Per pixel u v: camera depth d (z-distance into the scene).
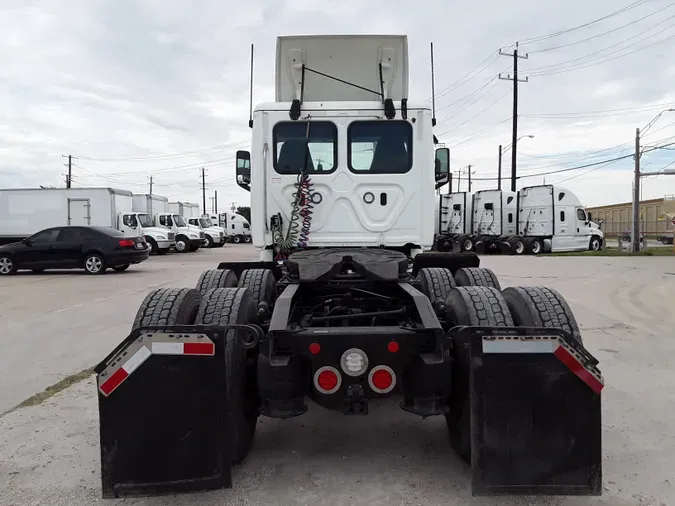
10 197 23.91
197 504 3.05
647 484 3.23
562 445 2.76
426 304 3.41
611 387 5.14
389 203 5.43
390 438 4.03
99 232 17.47
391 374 3.12
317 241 5.42
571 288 13.04
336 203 5.42
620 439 3.91
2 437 4.03
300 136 5.45
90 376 5.64
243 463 3.59
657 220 53.44
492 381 2.76
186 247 31.22
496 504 3.01
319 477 3.37
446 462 3.58
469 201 33.19
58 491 3.22
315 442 3.96
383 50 6.04
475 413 2.76
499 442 2.76
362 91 6.09
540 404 2.76
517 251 29.36
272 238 5.46
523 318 3.49
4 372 5.79
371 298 4.35
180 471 2.77
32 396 4.98
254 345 3.15
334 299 4.32
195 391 2.77
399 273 4.42
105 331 7.97
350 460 3.63
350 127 5.41
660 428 4.11
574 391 2.77
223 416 2.78
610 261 22.70
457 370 3.23
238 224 54.78
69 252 17.23
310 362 3.20
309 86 6.09
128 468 2.76
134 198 31.22
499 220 30.92
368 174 5.40
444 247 34.12
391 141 5.43
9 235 23.97
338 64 6.07
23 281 15.22
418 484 3.26
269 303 4.98
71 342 7.24
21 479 3.38
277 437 4.07
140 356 2.76
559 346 2.76
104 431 2.76
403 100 5.38
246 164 6.01
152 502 3.08
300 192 5.38
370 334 3.11
